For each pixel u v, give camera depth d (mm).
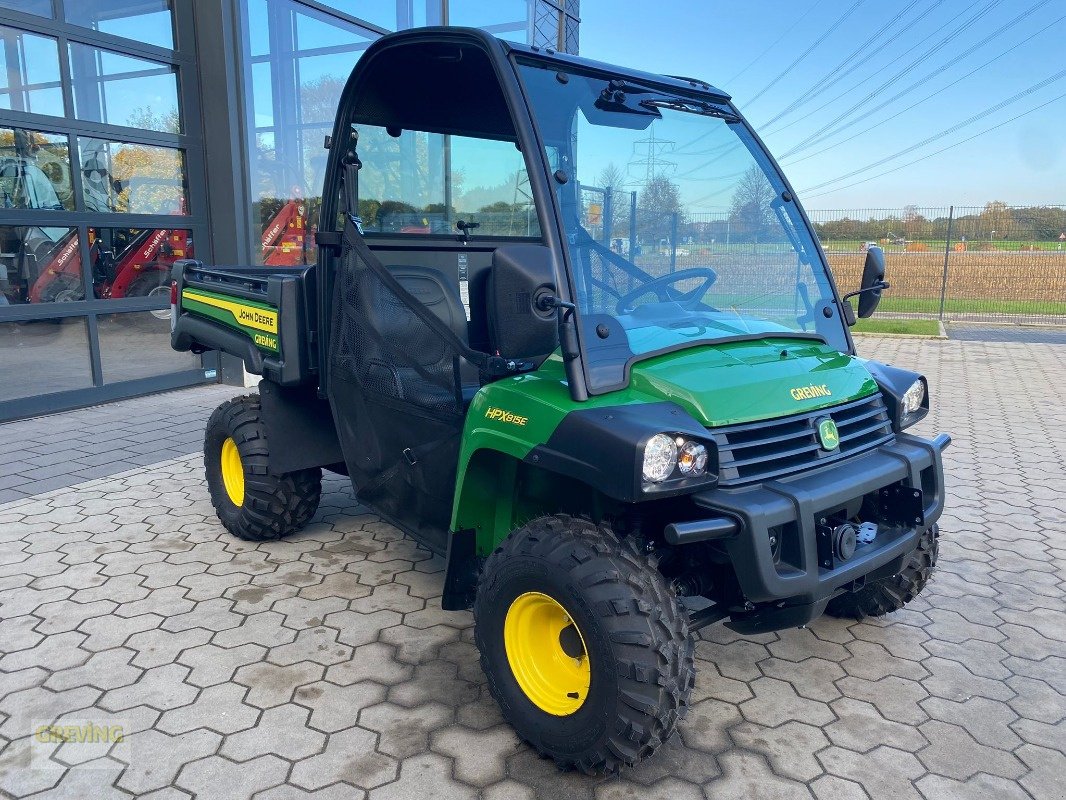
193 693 2881
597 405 2410
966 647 3336
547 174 2602
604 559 2332
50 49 6359
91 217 6781
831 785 2484
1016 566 4145
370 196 3568
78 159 6652
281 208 8086
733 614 2668
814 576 2383
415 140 3689
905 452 2826
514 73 2697
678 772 2531
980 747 2682
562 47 10672
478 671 3072
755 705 2906
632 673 2238
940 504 2910
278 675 3010
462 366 2891
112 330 7117
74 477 5195
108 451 5734
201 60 7285
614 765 2363
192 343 4684
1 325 6332
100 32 6625
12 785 2404
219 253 7676
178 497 4867
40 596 3596
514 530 2643
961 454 6184
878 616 3510
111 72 6781
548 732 2467
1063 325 14883
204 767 2494
